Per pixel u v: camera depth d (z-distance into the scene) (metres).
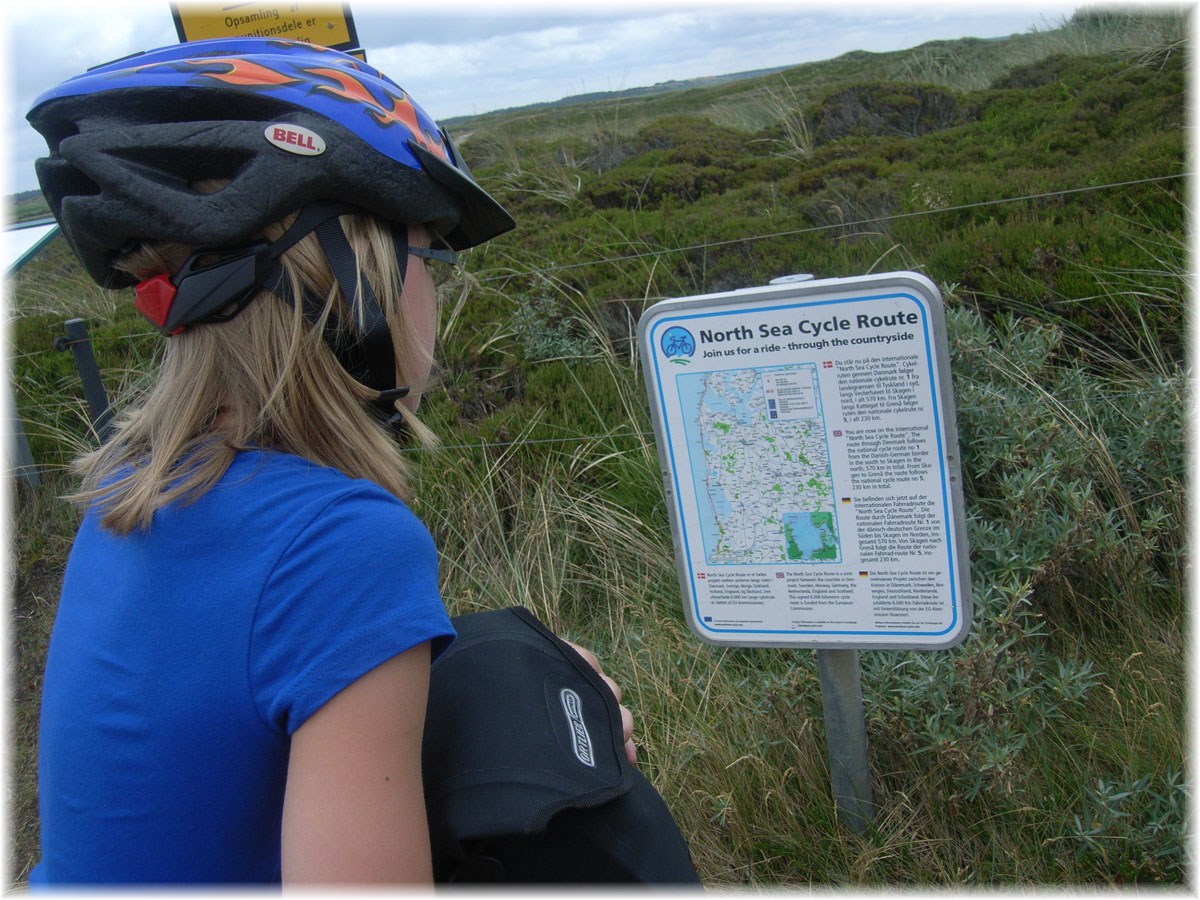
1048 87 5.60
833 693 1.93
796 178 5.20
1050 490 2.43
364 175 0.96
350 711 0.79
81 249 1.04
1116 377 3.12
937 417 1.64
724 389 1.75
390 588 0.82
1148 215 3.71
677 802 2.18
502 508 3.56
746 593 1.86
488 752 1.02
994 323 3.45
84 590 0.95
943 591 1.74
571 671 1.22
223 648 0.82
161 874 0.85
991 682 1.98
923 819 2.05
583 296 4.28
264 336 0.95
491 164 6.87
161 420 0.96
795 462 1.75
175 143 0.94
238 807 0.84
